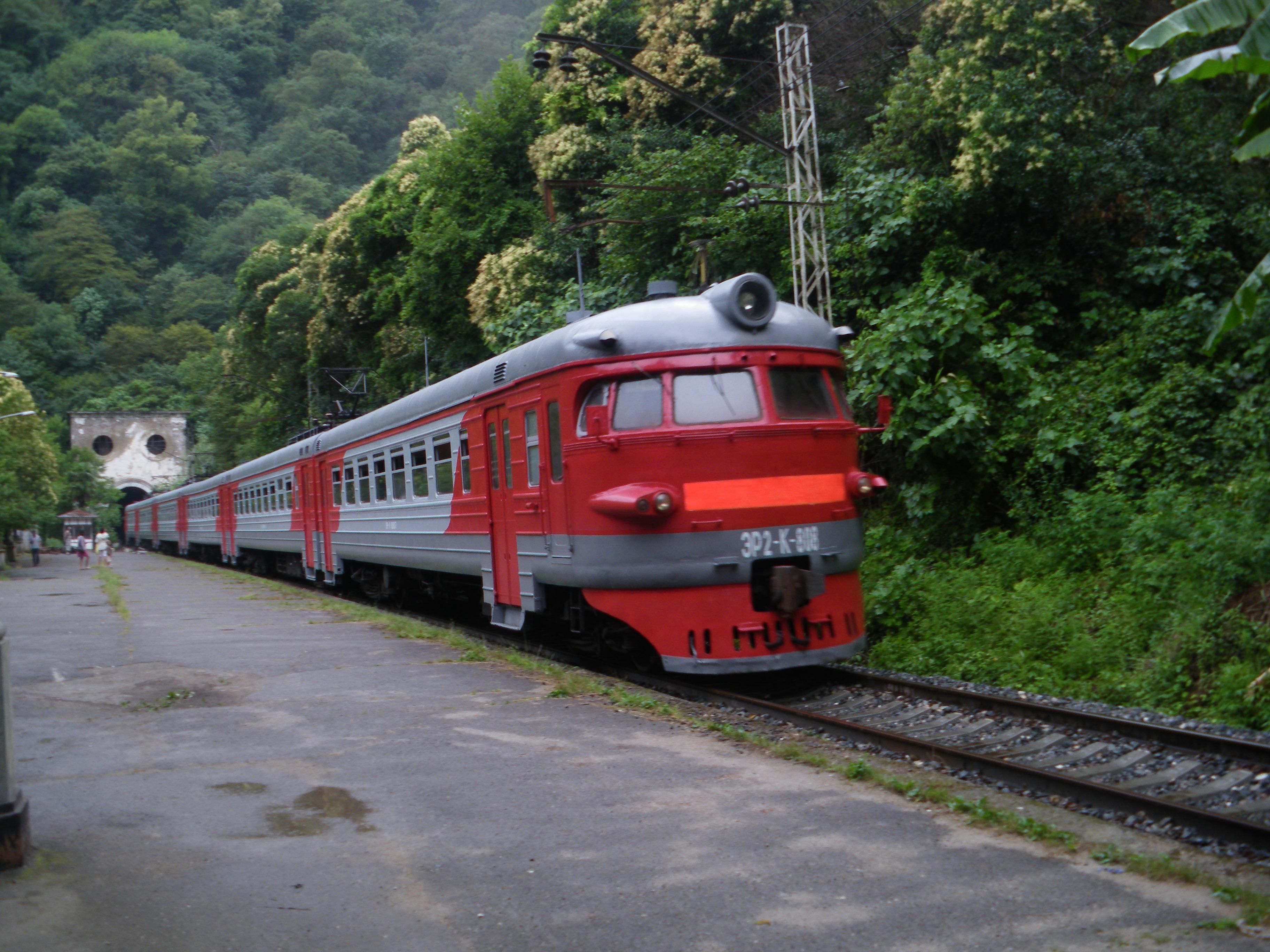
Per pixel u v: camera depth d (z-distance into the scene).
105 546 37.62
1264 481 10.44
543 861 4.68
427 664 10.06
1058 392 14.39
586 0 29.08
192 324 100.50
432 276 32.78
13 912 4.19
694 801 5.49
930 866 4.50
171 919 4.12
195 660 10.80
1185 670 9.35
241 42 135.62
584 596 9.50
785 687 9.59
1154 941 3.70
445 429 12.98
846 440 9.48
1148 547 11.29
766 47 25.78
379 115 124.81
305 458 21.11
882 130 18.88
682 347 8.98
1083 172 16.30
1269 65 5.31
